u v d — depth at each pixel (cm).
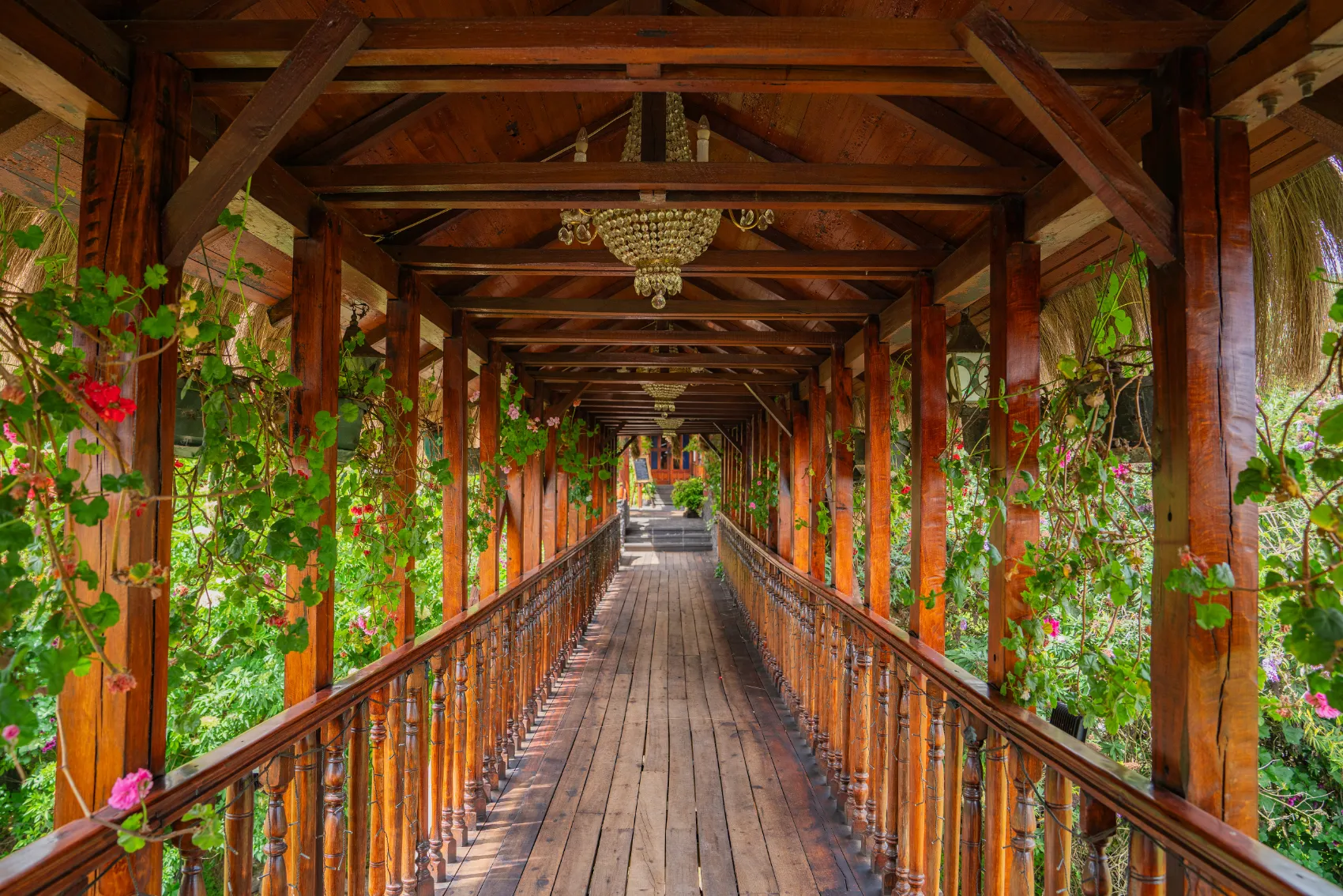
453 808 337
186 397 201
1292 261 223
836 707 401
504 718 426
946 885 254
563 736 491
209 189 169
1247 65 157
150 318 153
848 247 388
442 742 317
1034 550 226
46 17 147
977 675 446
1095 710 207
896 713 307
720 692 596
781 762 442
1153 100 177
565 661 679
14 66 146
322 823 218
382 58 179
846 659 379
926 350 318
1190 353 161
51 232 234
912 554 317
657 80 190
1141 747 368
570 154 343
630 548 1866
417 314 335
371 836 271
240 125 168
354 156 258
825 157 322
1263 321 232
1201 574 150
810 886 303
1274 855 123
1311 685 130
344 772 232
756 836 347
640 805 381
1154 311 172
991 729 226
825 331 494
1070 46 171
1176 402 164
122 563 155
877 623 327
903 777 291
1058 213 219
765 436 850
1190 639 157
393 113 252
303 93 170
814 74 189
